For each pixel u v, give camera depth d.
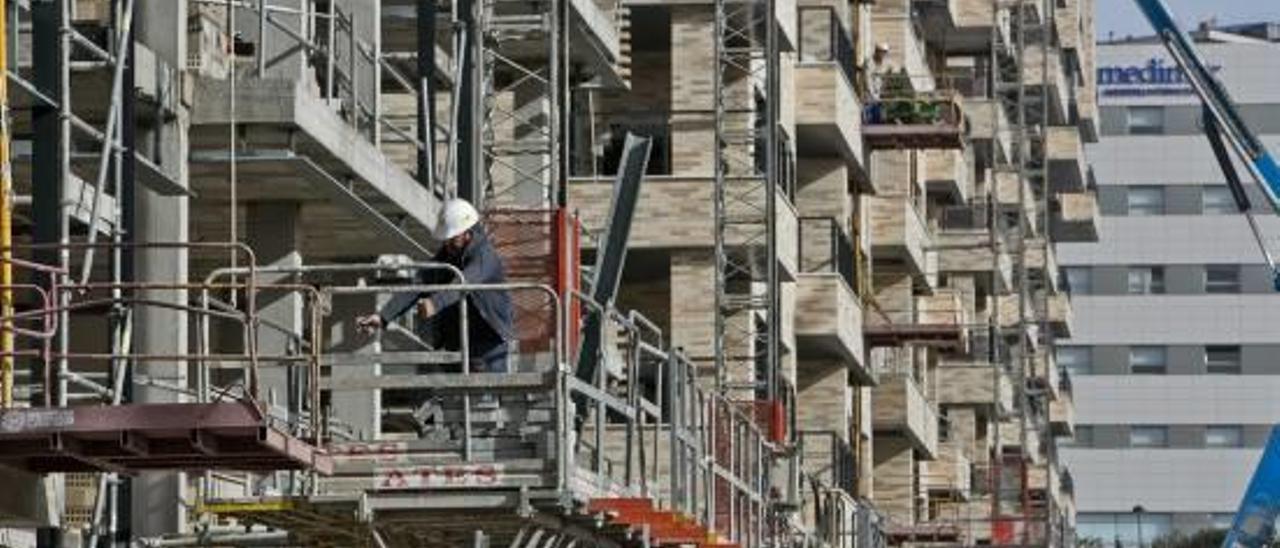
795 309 72.12
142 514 33.44
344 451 30.19
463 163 44.53
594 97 63.41
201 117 34.84
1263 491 76.56
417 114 43.62
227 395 29.28
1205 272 178.38
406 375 29.78
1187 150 178.62
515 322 31.78
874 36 87.38
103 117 34.06
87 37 32.66
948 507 97.81
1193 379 177.62
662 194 62.66
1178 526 177.25
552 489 29.92
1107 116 178.88
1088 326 178.25
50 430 24.86
